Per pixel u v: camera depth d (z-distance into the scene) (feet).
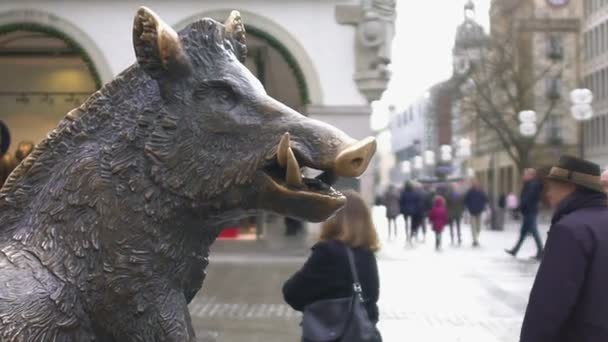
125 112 6.28
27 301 5.76
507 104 107.24
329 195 5.96
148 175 6.16
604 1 138.00
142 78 6.34
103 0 48.52
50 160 6.32
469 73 104.53
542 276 9.84
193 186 6.14
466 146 105.09
